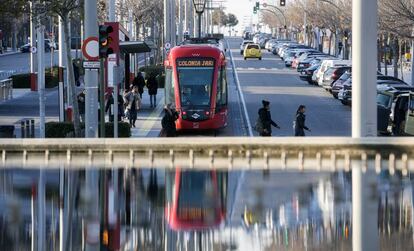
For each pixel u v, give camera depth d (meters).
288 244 38.16
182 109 92.62
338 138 57.16
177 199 46.66
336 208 43.53
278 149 59.19
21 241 39.44
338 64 143.50
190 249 38.41
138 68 162.50
